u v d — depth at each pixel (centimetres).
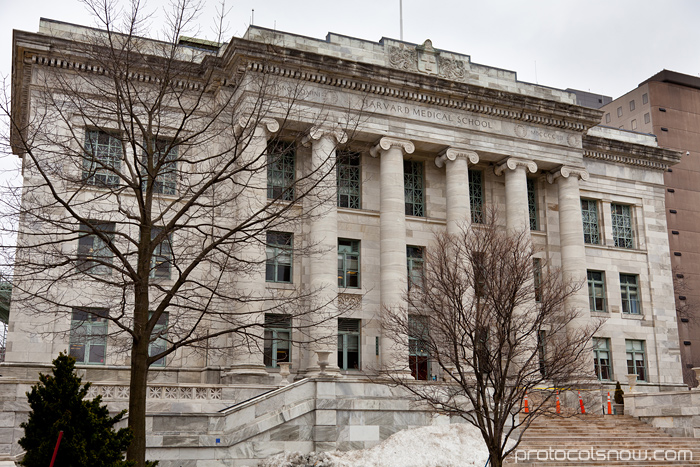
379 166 4606
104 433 1789
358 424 3238
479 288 2967
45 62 3800
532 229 5031
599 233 5372
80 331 3731
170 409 3162
